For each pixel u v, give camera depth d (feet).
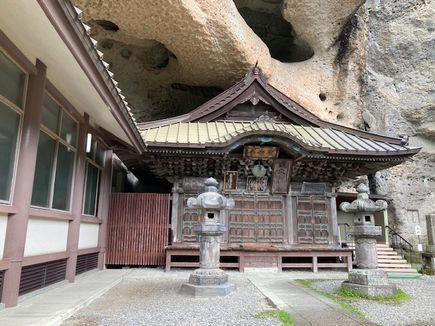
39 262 19.54
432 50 61.72
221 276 22.86
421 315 18.45
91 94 20.72
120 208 37.04
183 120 41.37
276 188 39.17
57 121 22.40
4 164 16.03
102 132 31.68
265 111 43.09
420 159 60.75
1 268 15.61
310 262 40.86
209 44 38.83
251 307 18.62
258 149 36.19
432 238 43.29
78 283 24.86
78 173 25.77
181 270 34.81
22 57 16.63
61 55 16.19
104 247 35.04
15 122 16.87
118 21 35.12
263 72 45.75
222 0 37.60
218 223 24.17
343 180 41.06
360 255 24.85
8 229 16.39
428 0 63.26
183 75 46.98
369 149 36.27
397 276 36.76
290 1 48.24
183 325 14.89
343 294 23.47
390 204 57.36
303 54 59.67
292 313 17.72
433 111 60.34
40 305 17.07
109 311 17.12
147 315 16.42
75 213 25.34
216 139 34.99
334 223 39.60
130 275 30.81
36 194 19.67
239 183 39.17
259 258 36.11
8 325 13.28
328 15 49.34
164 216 37.32
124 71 48.60
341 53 53.78
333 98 54.54
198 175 38.75
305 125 43.65
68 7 12.35
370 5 65.62
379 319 17.48
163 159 36.35
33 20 13.50
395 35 64.23
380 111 60.85
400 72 63.82
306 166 38.68
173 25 35.63
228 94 41.50
